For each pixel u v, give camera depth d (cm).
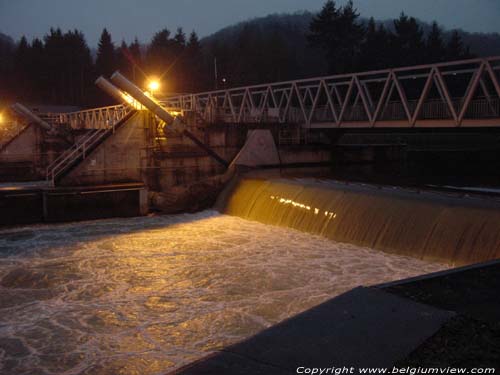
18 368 1188
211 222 2867
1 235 2608
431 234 1956
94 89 11919
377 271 1827
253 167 3531
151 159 3309
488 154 4269
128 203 3159
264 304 1563
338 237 2288
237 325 1416
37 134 5019
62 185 3067
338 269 1866
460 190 2464
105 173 3181
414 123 2773
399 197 2205
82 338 1351
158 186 3338
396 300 897
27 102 12100
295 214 2598
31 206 2908
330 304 891
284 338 772
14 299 1661
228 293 1672
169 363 1203
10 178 4916
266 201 2862
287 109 3772
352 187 2541
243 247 2241
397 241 2048
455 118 2570
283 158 3712
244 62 11069
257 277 1819
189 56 11662
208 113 3919
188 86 11225
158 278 1852
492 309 855
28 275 1912
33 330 1407
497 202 1989
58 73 12450
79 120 6297
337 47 9138
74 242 2436
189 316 1489
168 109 3397
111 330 1401
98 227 2808
